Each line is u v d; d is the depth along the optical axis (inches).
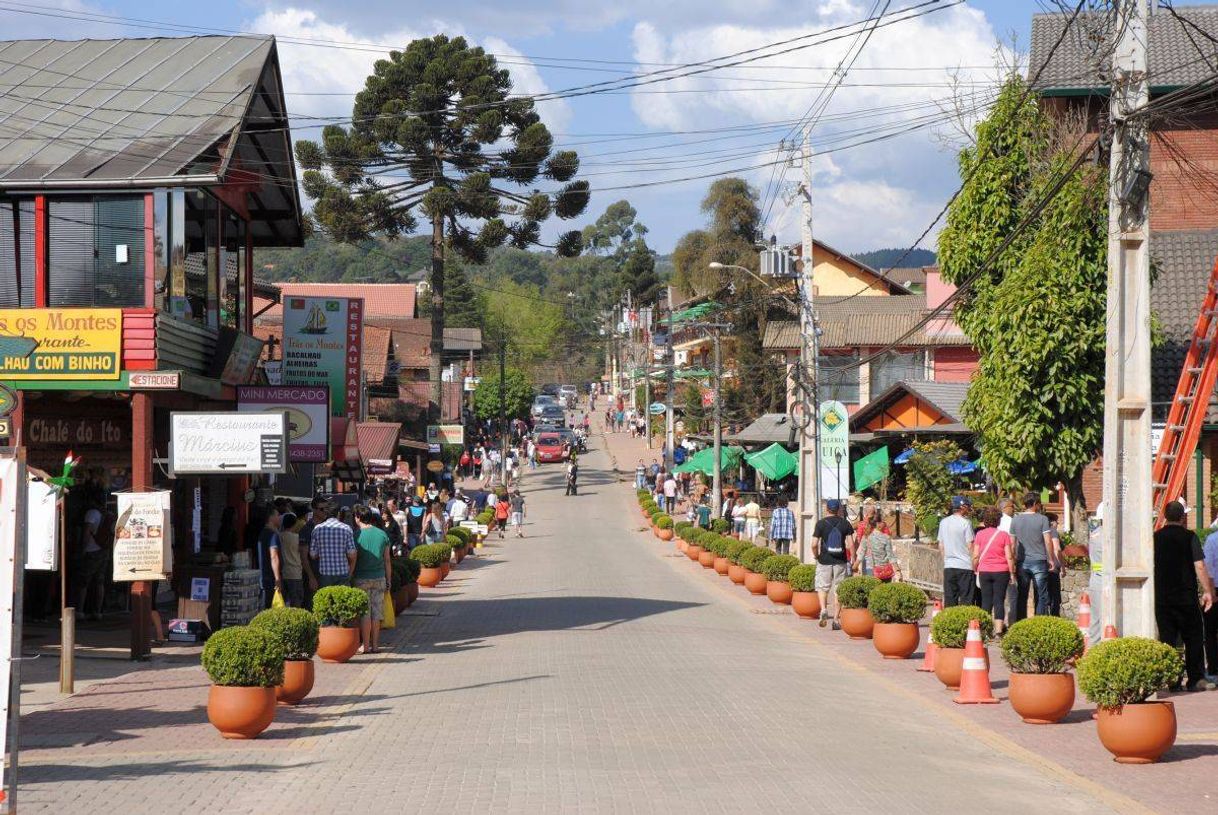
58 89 850.8
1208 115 1310.3
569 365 7130.9
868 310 2440.9
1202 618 590.9
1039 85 1130.7
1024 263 955.3
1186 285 1170.6
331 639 695.1
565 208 2246.6
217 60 877.8
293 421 879.1
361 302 1162.6
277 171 971.3
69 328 713.6
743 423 2726.4
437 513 1652.3
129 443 971.9
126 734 483.8
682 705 532.4
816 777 390.6
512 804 352.8
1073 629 507.8
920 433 1679.4
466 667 675.4
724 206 3058.6
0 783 310.2
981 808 354.0
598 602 1080.8
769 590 1076.5
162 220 746.8
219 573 768.3
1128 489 564.1
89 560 846.5
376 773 403.9
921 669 674.8
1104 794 377.1
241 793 376.5
